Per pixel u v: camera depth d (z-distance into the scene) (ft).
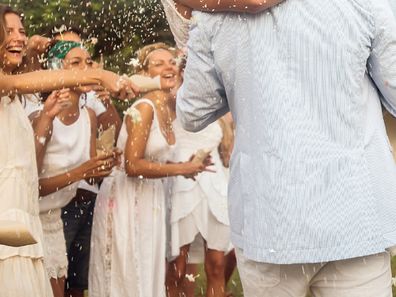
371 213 7.31
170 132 12.14
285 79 7.36
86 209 12.22
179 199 12.67
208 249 12.95
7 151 9.62
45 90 9.58
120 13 17.53
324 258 7.25
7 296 9.43
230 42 7.54
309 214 7.25
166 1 7.96
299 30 7.35
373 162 7.39
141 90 11.98
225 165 12.96
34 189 9.94
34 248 9.70
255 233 7.42
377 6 7.44
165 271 12.52
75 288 12.41
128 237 11.78
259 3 7.35
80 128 11.45
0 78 9.50
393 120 8.02
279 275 7.53
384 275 7.51
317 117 7.32
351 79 7.34
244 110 7.54
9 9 10.21
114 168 11.89
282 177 7.30
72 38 11.69
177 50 12.22
